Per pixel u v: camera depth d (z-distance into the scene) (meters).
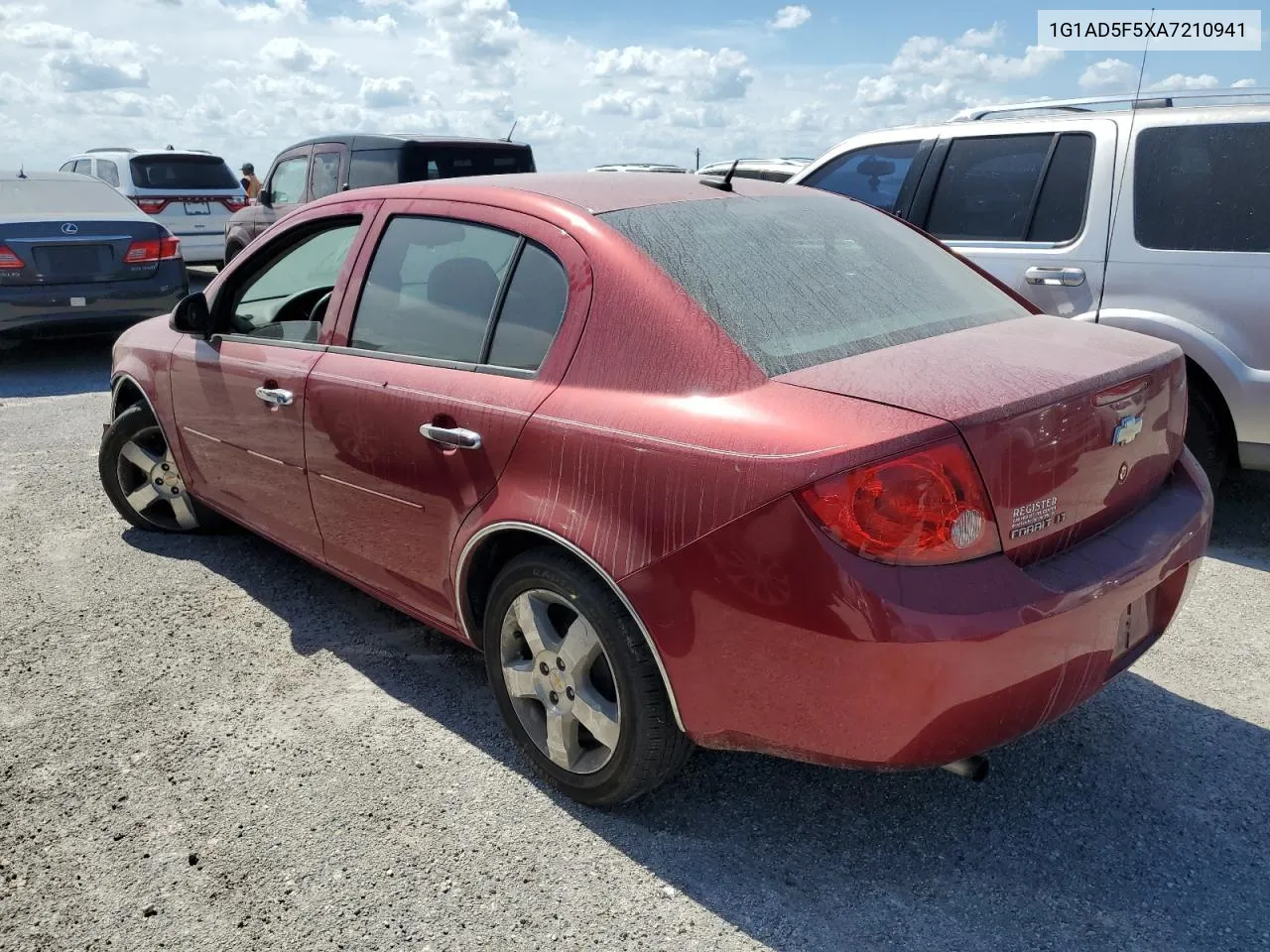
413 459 2.91
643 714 2.43
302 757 2.97
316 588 4.15
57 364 9.19
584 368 2.53
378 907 2.37
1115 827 2.62
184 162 13.45
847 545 2.03
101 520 4.97
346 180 9.43
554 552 2.58
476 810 2.72
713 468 2.18
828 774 2.87
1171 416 2.66
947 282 3.03
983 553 2.09
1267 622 3.76
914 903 2.36
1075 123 4.60
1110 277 4.39
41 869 2.51
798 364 2.35
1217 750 2.95
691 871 2.48
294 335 3.55
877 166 5.38
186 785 2.84
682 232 2.72
